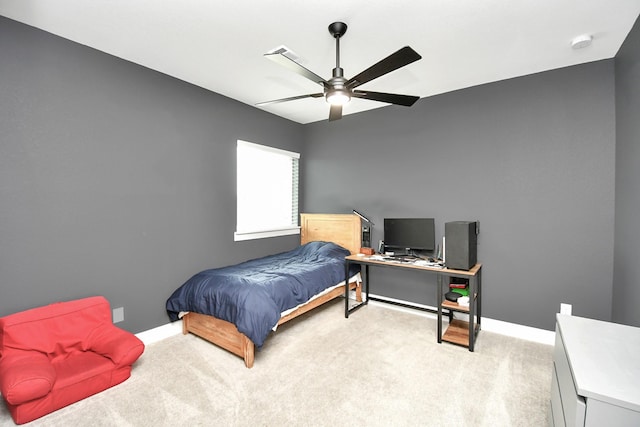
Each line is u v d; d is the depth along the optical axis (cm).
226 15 198
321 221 435
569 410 114
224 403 191
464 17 198
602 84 254
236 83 313
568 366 119
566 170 270
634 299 201
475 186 317
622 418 92
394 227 354
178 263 303
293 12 194
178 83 301
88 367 200
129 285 266
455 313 330
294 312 279
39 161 215
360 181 407
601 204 255
